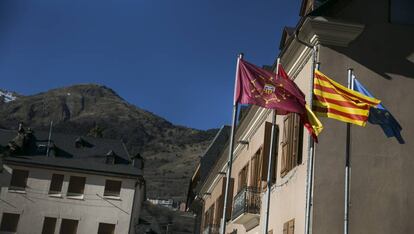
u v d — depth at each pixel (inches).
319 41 526.9
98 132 3329.2
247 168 841.5
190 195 1663.4
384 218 479.8
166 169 7071.9
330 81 469.1
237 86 465.1
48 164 2018.9
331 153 491.5
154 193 5713.6
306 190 492.7
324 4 525.7
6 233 1930.4
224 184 954.7
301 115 455.5
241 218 742.5
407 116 516.4
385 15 544.4
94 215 1983.3
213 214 1177.4
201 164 1491.1
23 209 1959.9
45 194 1988.2
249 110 786.8
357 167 492.1
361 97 456.8
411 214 482.9
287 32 614.5
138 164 2145.7
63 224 1963.6
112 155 2165.4
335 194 479.2
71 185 2012.8
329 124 500.7
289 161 573.0
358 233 472.7
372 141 501.7
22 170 2007.9
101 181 2030.0
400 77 526.6
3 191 1966.0
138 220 2341.3
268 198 496.4
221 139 1540.4
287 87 462.9
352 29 522.9
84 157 2178.9
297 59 586.6
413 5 549.3
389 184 490.6
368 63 526.3
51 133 2266.2
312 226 468.8
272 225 623.8
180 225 3142.2
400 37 538.6
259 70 468.1
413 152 503.5
